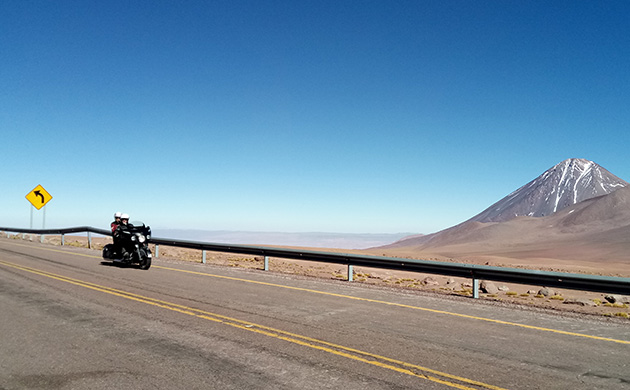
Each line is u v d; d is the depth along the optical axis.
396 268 13.66
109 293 10.34
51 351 5.86
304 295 10.95
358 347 6.27
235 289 11.58
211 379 4.90
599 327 8.29
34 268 15.01
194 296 10.24
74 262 17.19
